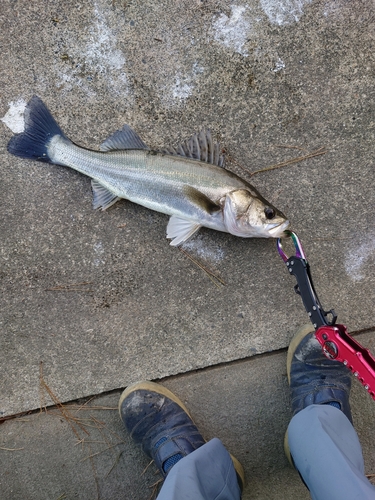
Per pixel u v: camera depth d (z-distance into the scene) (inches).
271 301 33.9
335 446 27.0
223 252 33.6
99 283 33.1
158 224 33.4
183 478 26.8
